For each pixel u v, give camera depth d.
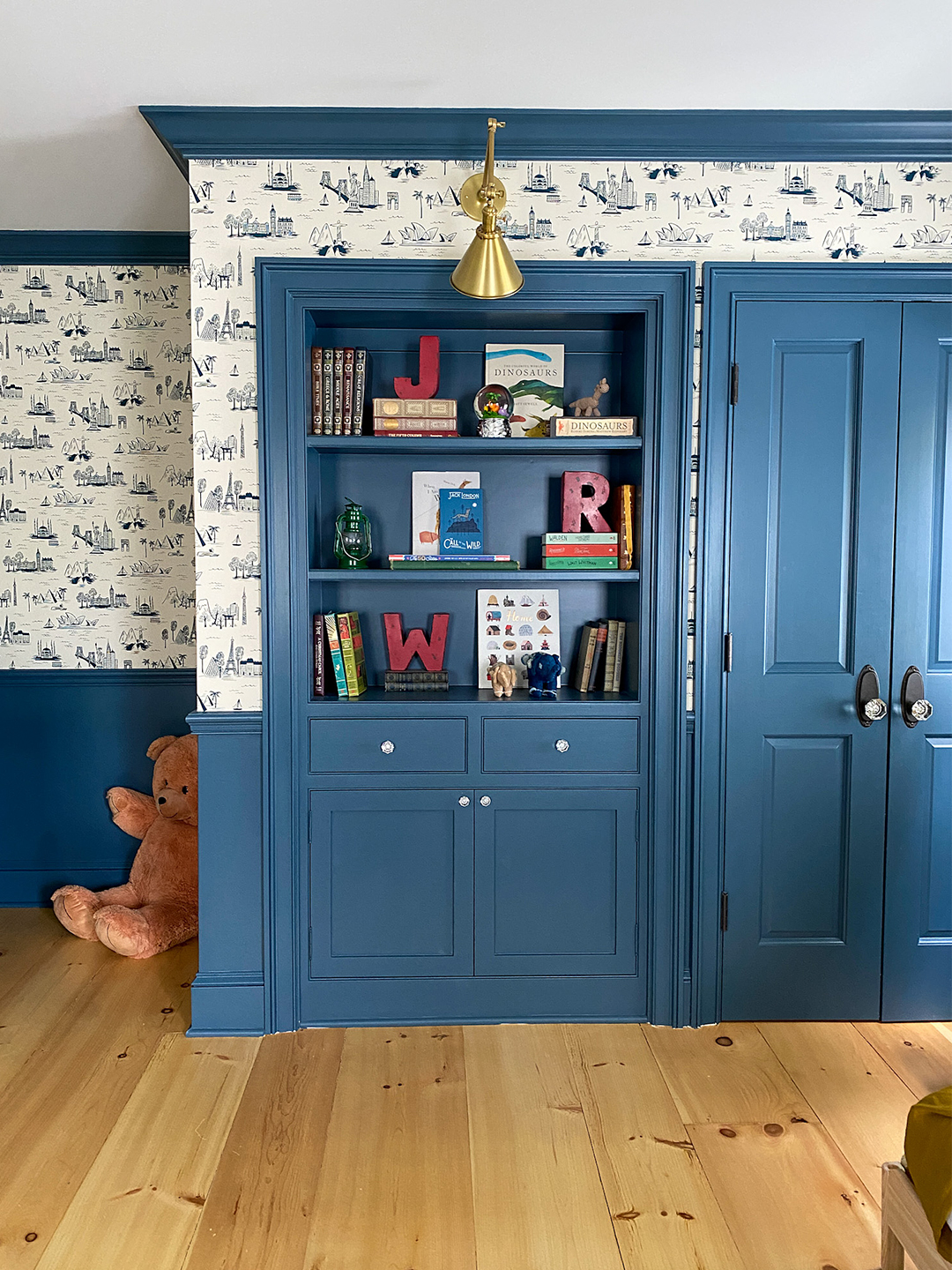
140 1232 1.80
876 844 2.63
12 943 3.23
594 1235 1.80
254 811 2.57
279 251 2.49
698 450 2.55
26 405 3.48
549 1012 2.65
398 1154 2.04
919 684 2.60
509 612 2.95
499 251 2.27
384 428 2.63
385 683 2.83
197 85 2.27
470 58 2.15
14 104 2.37
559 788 2.61
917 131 2.47
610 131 2.46
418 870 2.61
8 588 3.54
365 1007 2.62
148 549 3.54
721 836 2.62
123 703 3.59
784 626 2.60
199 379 2.51
